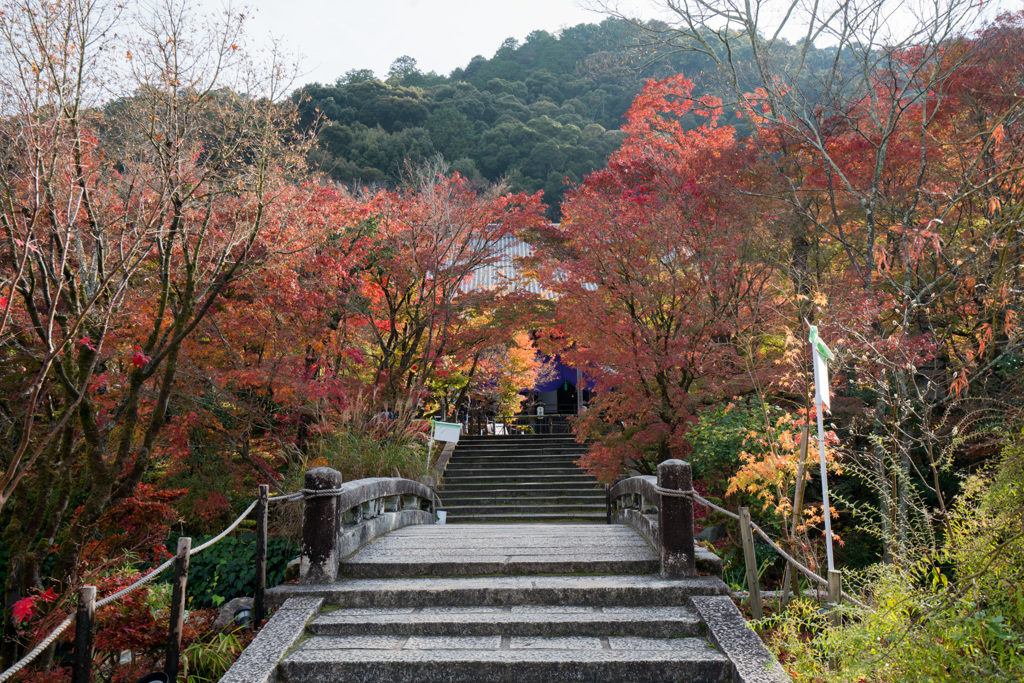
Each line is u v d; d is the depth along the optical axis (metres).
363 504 7.10
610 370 12.20
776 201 11.71
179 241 7.82
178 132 7.15
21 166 6.01
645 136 16.83
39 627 5.68
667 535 5.45
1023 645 3.13
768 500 6.80
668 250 11.27
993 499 3.76
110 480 6.94
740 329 10.31
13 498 9.44
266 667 4.14
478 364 19.75
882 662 3.50
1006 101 9.73
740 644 4.27
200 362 10.91
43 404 7.61
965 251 8.53
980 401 8.22
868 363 7.77
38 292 7.21
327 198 11.25
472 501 15.48
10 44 5.73
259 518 5.45
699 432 9.62
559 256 15.19
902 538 5.64
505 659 4.20
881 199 10.77
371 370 14.64
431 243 14.38
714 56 13.45
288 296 10.60
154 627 5.38
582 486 16.20
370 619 4.84
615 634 4.68
